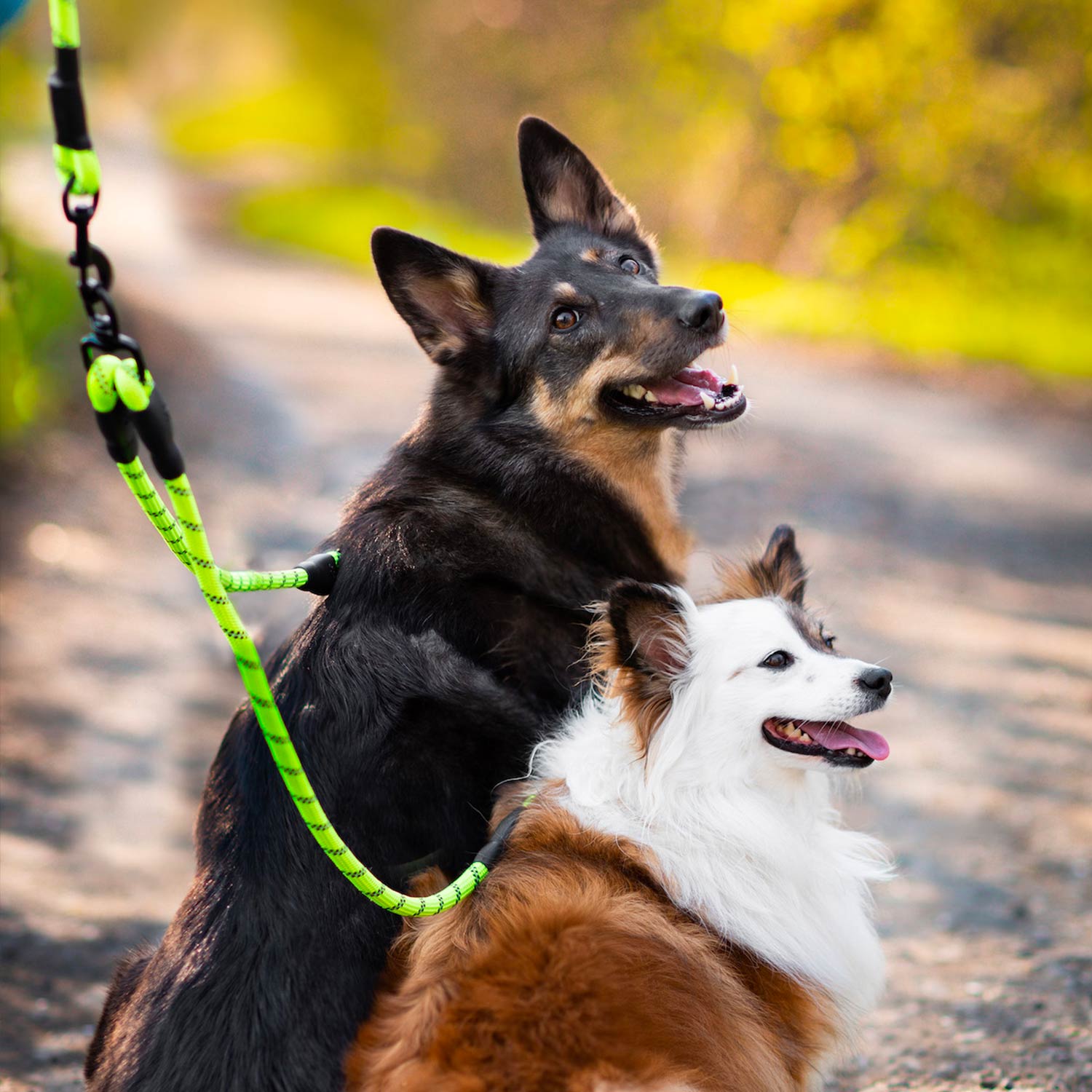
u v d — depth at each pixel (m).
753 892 3.14
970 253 24.12
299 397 14.75
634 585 3.15
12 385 10.96
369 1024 2.85
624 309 3.91
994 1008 4.18
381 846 3.16
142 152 48.66
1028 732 7.04
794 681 3.18
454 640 3.41
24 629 8.09
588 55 34.84
